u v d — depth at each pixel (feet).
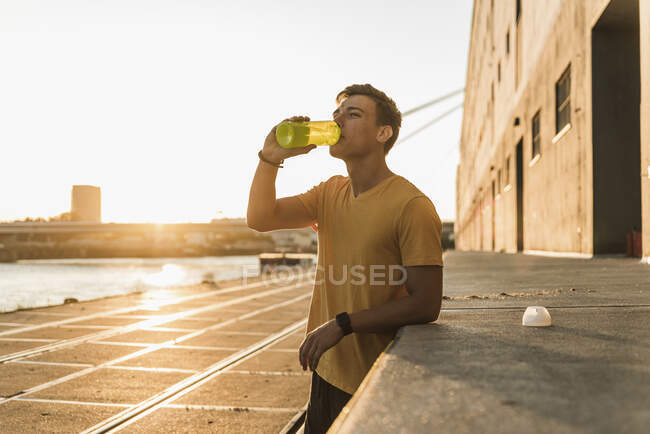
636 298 9.96
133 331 27.53
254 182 6.49
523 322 5.99
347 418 2.65
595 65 36.11
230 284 73.61
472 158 152.15
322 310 6.64
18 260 483.51
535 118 57.98
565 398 2.83
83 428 11.91
